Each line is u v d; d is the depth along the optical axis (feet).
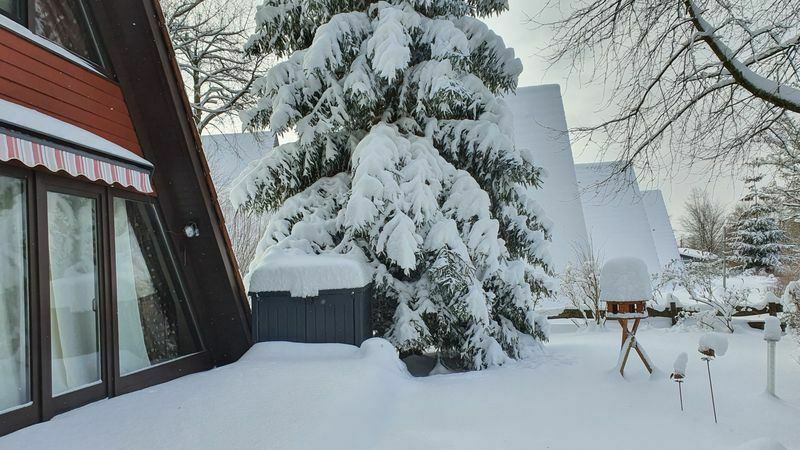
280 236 26.96
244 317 24.80
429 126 27.20
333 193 27.73
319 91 27.20
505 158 26.73
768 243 82.58
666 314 43.45
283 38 29.40
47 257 15.78
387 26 24.67
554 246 59.67
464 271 23.34
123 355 19.44
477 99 27.43
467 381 20.77
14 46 15.69
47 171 15.97
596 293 43.73
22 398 14.71
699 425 15.51
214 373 19.54
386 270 25.53
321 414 14.01
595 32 22.09
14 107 14.28
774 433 14.90
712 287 44.45
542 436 14.47
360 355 21.21
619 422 15.74
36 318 15.12
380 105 28.14
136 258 20.83
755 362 24.44
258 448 11.71
